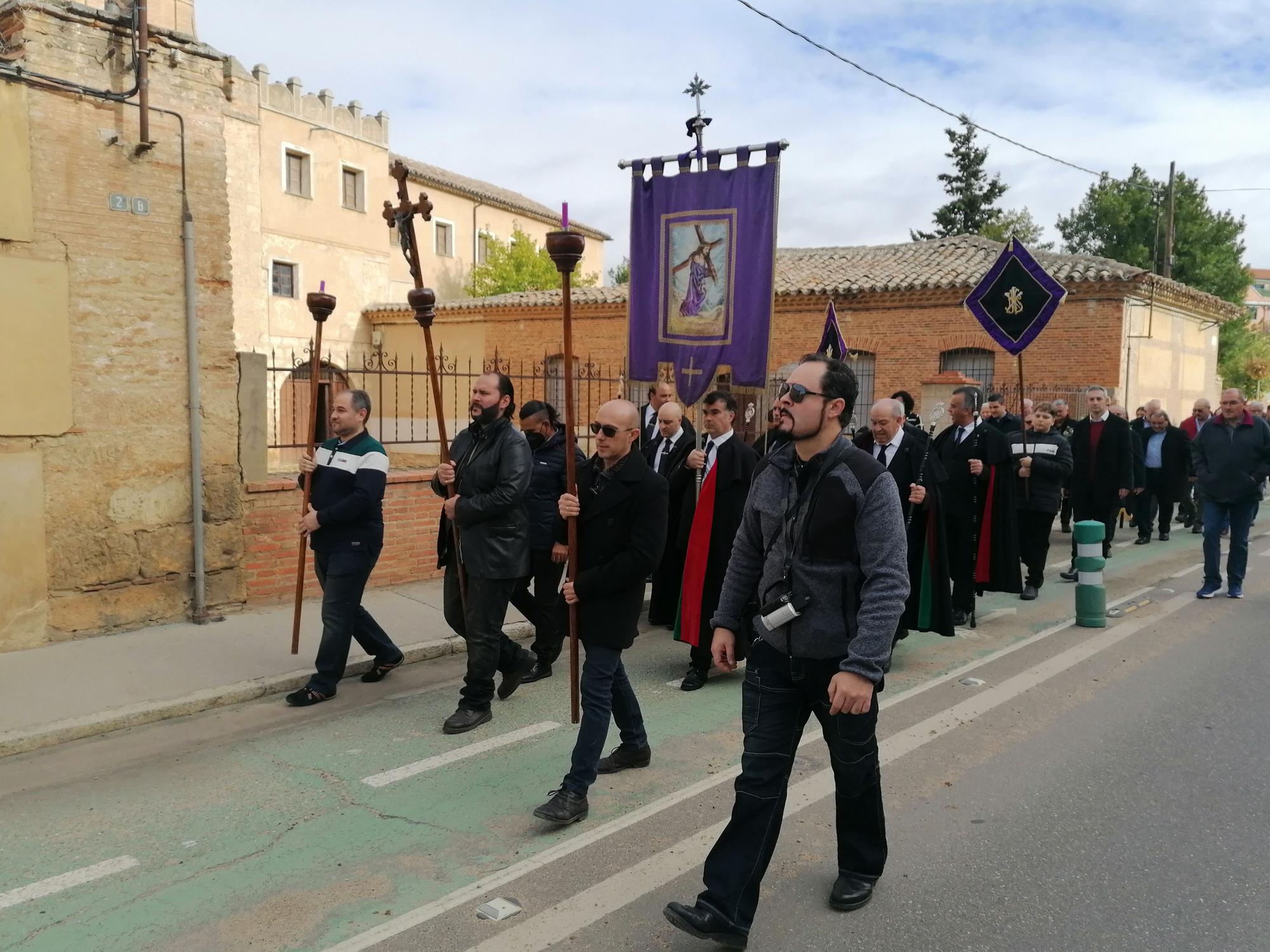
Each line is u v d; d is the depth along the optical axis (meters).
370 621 6.14
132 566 6.91
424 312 5.33
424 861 3.82
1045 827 4.11
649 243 8.30
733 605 3.40
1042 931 3.31
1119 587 9.48
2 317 6.19
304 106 26.38
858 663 2.92
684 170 8.05
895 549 2.98
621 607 4.18
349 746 5.10
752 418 13.21
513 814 4.25
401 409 23.81
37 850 3.92
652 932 3.30
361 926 3.34
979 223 45.12
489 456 5.24
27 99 6.23
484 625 5.29
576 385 21.39
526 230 36.91
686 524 6.70
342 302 27.48
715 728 5.41
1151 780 4.61
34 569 6.46
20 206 6.23
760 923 3.35
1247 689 6.05
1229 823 4.15
